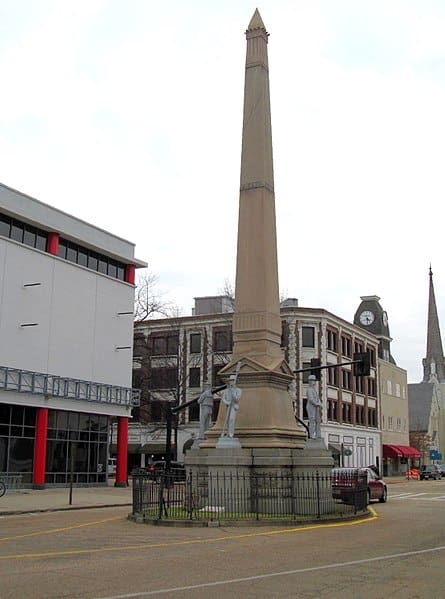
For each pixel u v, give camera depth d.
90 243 43.81
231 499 20.47
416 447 101.88
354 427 70.19
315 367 27.02
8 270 37.94
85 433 43.06
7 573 10.71
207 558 12.52
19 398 37.72
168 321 66.62
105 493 36.25
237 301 24.08
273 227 24.86
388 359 84.94
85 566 11.49
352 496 24.42
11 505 26.61
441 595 9.48
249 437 21.97
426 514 24.58
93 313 44.06
